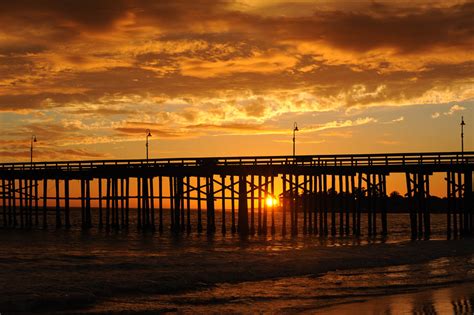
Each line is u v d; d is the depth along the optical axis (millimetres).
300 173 44938
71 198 54938
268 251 36344
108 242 44750
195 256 33969
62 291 23406
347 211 44844
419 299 22359
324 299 22594
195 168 47656
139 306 21656
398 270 29344
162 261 31734
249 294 23609
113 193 52469
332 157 43906
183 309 21219
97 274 27312
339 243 42344
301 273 28359
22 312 20750
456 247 37375
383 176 44250
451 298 22500
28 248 40938
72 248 40875
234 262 30953
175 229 49125
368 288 24672
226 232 51500
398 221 96500
